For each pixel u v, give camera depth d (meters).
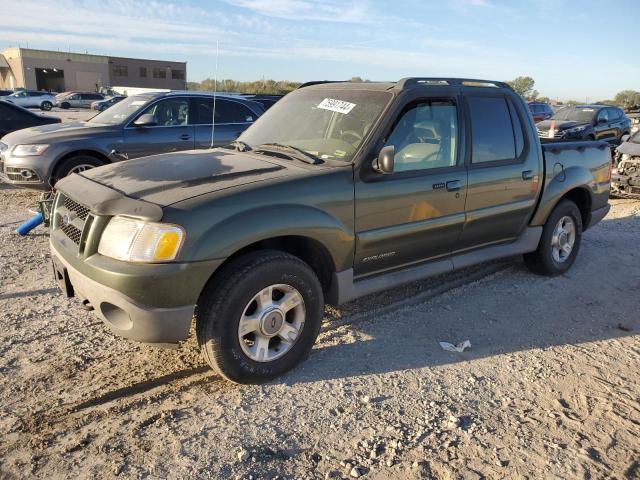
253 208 3.24
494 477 2.71
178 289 3.00
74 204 3.48
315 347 3.99
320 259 3.77
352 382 3.54
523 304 4.96
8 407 3.13
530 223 5.32
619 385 3.63
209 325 3.18
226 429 3.01
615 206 9.97
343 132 4.02
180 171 3.56
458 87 4.51
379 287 4.07
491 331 4.38
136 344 3.93
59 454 2.76
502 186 4.77
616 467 2.83
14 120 10.52
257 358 3.38
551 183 5.32
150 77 77.31
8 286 4.89
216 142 8.96
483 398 3.41
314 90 4.71
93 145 8.02
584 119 18.61
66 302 4.61
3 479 2.58
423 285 5.33
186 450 2.83
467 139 4.50
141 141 8.38
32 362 3.63
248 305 3.25
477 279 5.56
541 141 5.82
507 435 3.05
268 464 2.75
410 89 4.11
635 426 3.18
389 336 4.21
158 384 3.44
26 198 8.72
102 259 3.06
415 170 4.10
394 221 3.99
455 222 4.42
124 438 2.91
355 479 2.66
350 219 3.72
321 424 3.09
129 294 2.96
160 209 2.98
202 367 3.66
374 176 3.80
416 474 2.71
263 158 3.93
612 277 5.79
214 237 3.06
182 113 8.78
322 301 3.63
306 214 3.43
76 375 3.50
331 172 3.63
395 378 3.60
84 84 72.44
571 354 4.05
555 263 5.64
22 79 68.88
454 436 3.02
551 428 3.13
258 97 12.92
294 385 3.48
